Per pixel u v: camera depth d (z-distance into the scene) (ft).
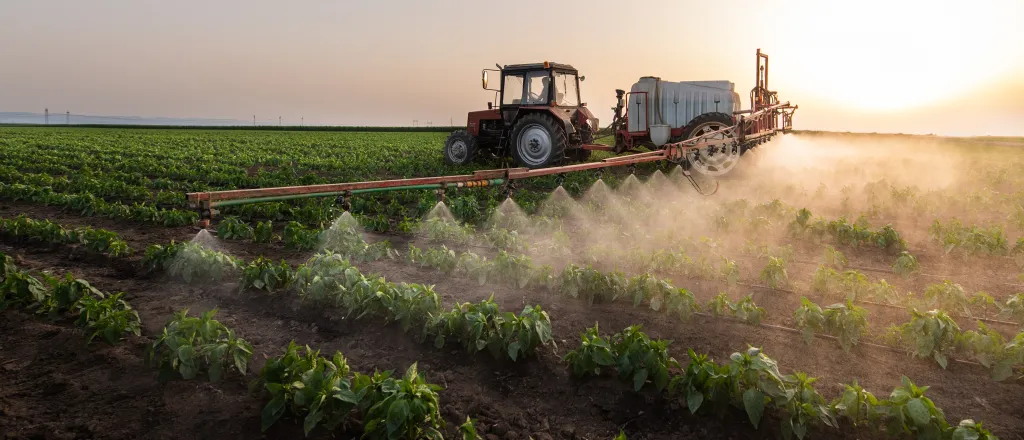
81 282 16.39
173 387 12.42
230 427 11.06
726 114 47.57
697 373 11.48
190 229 29.32
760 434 11.08
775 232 27.81
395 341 15.05
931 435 9.98
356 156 77.10
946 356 13.88
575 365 12.90
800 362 13.89
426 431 10.13
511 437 11.12
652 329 15.76
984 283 19.98
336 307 17.12
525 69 51.90
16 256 22.80
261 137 147.64
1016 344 12.87
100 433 10.82
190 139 130.31
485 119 56.18
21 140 113.80
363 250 22.40
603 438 11.12
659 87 51.93
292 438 10.79
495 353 13.71
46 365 13.41
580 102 56.54
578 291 17.81
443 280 19.94
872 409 10.62
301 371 11.36
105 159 69.67
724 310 16.90
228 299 18.03
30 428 10.87
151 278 20.18
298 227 26.12
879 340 15.05
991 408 11.92
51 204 35.60
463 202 32.12
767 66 53.36
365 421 10.73
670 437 11.12
